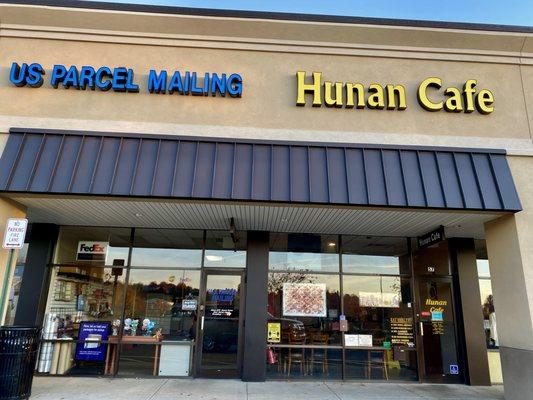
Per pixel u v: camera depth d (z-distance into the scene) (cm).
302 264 1041
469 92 867
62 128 790
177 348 981
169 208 820
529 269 759
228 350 984
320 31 884
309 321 1009
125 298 1005
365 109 855
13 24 862
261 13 870
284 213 836
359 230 1007
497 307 820
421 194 761
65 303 1000
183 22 867
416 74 888
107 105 819
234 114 834
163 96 835
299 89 846
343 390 880
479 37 898
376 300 1034
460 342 1015
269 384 916
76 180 730
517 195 784
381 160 790
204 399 771
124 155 762
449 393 879
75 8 845
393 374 992
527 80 898
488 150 818
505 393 785
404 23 883
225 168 759
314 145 793
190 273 1024
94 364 964
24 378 705
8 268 783
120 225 1017
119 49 865
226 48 878
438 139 834
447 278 1059
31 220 973
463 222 882
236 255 1035
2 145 773
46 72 838
